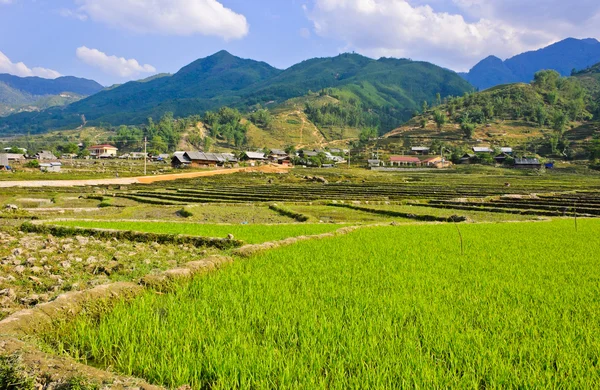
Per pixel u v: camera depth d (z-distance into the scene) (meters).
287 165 146.25
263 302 7.96
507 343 6.13
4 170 88.50
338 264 12.16
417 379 4.98
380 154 177.75
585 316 7.47
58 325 6.69
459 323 6.86
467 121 199.75
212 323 6.74
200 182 80.69
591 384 4.97
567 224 27.38
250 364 5.23
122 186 67.75
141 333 6.32
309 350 5.73
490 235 20.41
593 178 100.56
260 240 18.02
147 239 17.88
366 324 6.73
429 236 19.61
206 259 11.49
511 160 138.75
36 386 4.66
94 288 7.98
